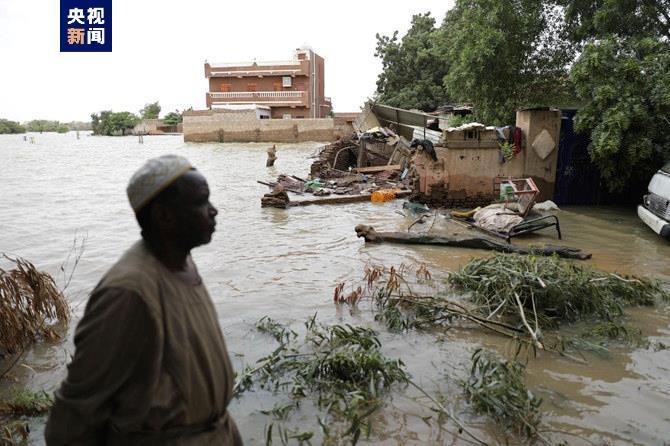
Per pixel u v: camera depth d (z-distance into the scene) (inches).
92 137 3639.3
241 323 215.8
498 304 225.1
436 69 1455.5
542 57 644.1
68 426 62.9
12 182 783.7
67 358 188.7
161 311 64.9
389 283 243.0
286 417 145.9
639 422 145.2
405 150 753.6
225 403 74.8
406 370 175.2
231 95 2428.6
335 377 165.9
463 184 531.8
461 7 682.8
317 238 388.5
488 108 674.2
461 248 354.9
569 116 544.4
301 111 2417.6
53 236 393.7
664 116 455.8
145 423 64.9
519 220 392.8
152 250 69.6
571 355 188.7
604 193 553.0
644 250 357.4
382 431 139.8
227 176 871.1
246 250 349.1
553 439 136.8
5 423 145.0
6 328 191.5
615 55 477.7
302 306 238.4
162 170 67.3
